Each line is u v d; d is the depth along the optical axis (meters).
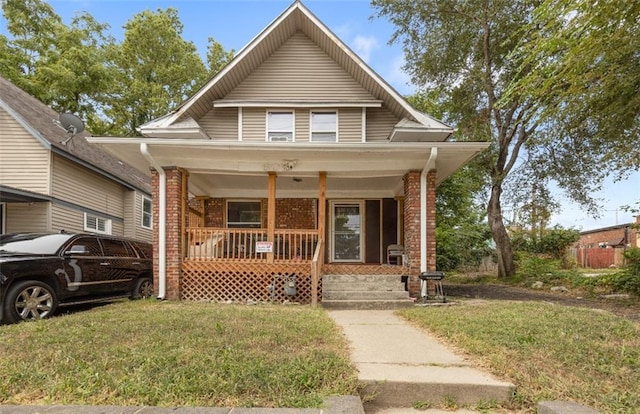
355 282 8.71
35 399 2.80
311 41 11.48
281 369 3.21
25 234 7.08
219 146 7.98
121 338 4.21
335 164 8.77
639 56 7.27
